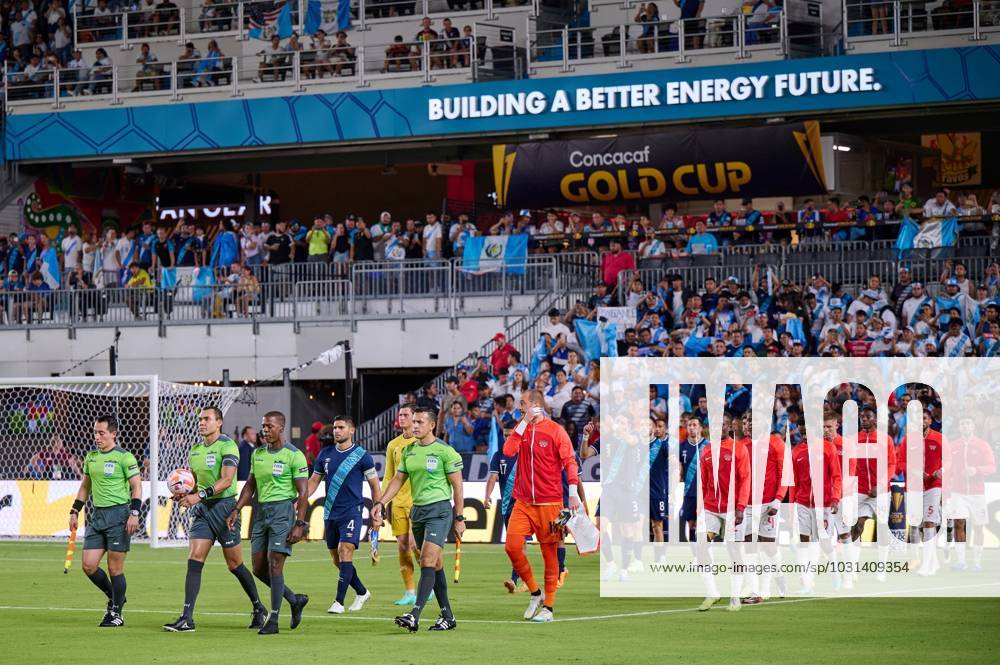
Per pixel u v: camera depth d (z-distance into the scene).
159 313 48.72
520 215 52.44
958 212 42.31
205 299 48.50
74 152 54.38
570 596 22.81
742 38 48.09
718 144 47.00
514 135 51.31
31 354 50.09
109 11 57.72
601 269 43.75
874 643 16.69
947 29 46.25
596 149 48.09
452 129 50.94
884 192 46.16
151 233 51.19
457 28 53.00
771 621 19.05
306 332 47.28
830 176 46.88
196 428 39.00
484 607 21.17
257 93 52.97
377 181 60.84
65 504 39.12
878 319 37.12
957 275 38.38
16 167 55.44
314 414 47.75
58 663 15.36
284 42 55.22
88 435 43.88
